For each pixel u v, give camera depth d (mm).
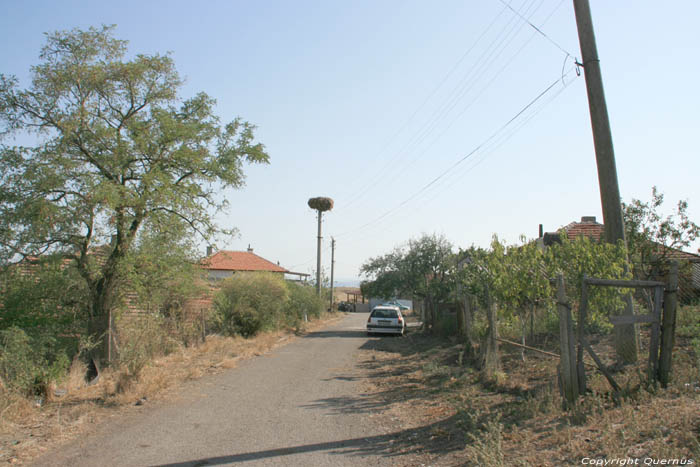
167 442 6172
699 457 3955
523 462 4543
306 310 31156
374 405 8312
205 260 15477
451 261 20922
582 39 9453
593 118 9203
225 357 13828
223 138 14477
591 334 11094
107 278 12625
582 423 5656
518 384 8594
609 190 8906
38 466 5352
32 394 8203
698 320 10102
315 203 38125
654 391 6270
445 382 9898
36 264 12117
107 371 10945
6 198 11477
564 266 8414
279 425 7004
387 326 22359
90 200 11539
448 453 5586
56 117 12242
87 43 12703
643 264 12992
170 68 13586
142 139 12336
